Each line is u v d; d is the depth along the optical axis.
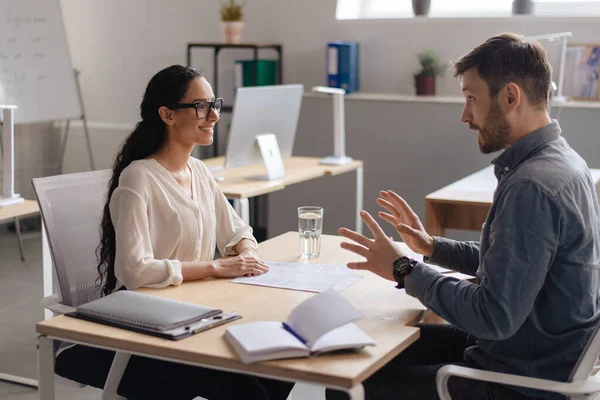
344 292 1.94
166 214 2.18
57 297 2.26
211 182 2.43
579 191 1.68
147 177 2.16
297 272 2.12
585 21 4.54
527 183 1.64
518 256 1.61
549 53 4.02
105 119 5.96
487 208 3.41
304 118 5.27
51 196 2.29
